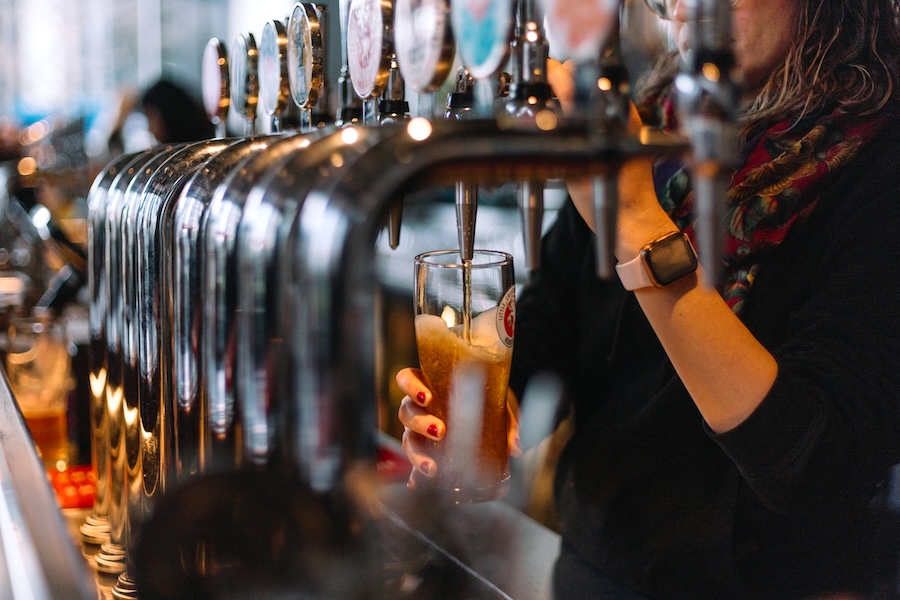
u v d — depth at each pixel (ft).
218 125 2.86
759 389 2.51
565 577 3.11
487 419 2.31
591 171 1.38
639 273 2.34
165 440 2.02
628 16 3.80
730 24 1.31
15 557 1.87
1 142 7.61
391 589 2.51
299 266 1.32
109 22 17.29
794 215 3.10
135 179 2.35
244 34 2.62
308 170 1.36
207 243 1.63
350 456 1.30
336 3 6.77
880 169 2.91
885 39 3.15
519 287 8.27
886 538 3.21
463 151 1.28
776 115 3.32
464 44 1.50
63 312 5.26
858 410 2.62
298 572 1.38
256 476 1.42
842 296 2.82
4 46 16.76
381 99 1.99
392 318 10.19
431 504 2.96
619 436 3.47
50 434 3.90
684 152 1.40
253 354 1.43
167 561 1.46
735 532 3.16
